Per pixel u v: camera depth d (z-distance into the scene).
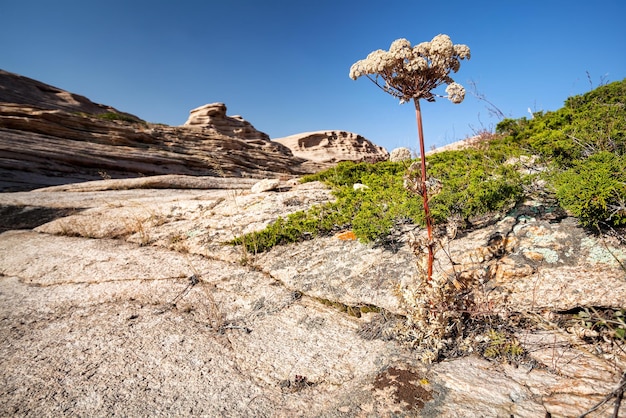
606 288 2.46
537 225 3.34
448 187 4.25
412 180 2.66
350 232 4.57
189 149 32.53
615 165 3.09
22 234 7.17
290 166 44.53
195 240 5.46
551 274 2.76
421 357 2.46
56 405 2.28
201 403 2.26
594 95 7.45
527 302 2.64
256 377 2.50
